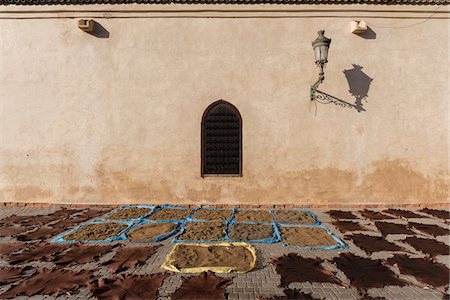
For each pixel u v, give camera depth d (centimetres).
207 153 689
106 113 689
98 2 686
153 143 686
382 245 451
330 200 678
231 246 444
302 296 308
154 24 689
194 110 686
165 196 685
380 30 684
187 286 328
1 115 696
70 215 620
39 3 689
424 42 688
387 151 680
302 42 683
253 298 306
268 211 644
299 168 678
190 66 686
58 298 308
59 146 694
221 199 680
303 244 455
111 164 688
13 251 429
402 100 683
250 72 683
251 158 678
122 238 479
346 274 356
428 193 682
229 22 686
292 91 680
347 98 681
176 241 466
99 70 692
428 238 480
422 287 327
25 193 696
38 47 695
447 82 686
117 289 322
